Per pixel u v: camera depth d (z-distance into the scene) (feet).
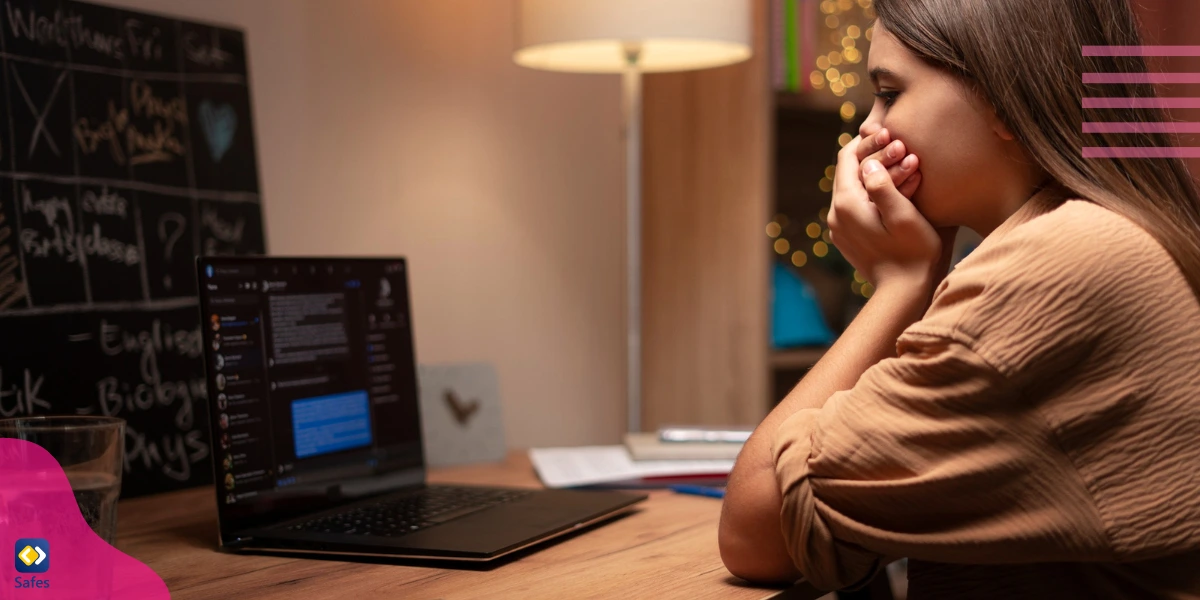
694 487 4.86
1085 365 2.74
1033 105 3.02
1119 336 2.72
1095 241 2.76
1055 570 3.07
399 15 6.21
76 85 4.58
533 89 7.12
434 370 5.72
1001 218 3.28
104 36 4.70
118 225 4.72
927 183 3.31
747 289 7.52
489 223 6.82
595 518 3.99
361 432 4.42
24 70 4.38
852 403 2.98
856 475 2.90
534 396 7.19
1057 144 3.02
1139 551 2.71
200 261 3.76
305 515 4.01
